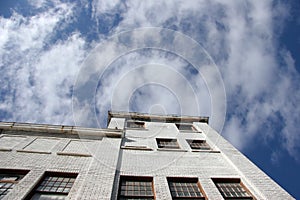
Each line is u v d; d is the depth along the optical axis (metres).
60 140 12.36
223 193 9.40
